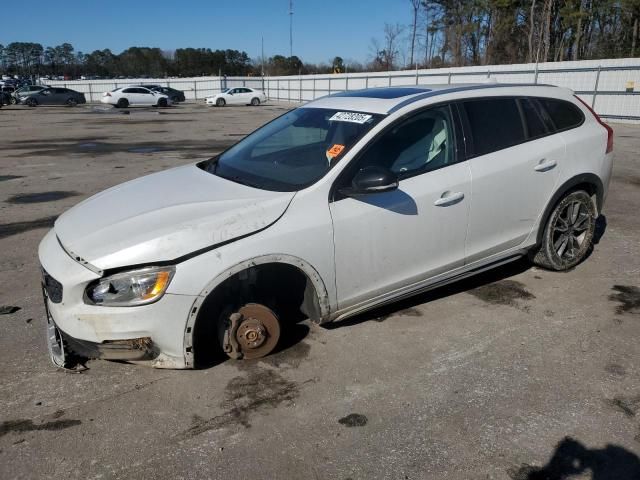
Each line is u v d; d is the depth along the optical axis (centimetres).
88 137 1784
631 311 413
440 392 314
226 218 313
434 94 399
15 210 758
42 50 13038
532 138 437
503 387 318
